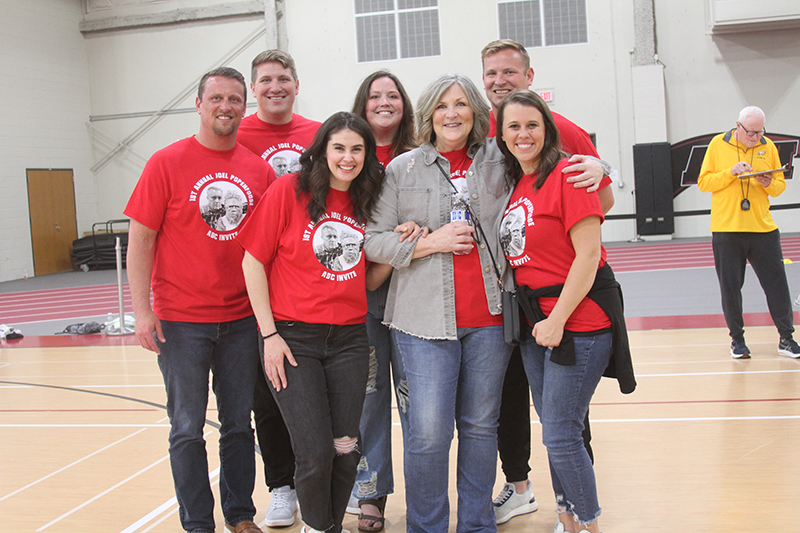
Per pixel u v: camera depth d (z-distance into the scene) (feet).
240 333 7.87
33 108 46.29
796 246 35.37
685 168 43.24
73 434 12.44
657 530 7.71
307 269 6.95
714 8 40.01
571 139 8.46
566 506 7.42
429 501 7.27
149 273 7.55
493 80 9.00
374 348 8.13
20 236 45.29
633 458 9.94
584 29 43.14
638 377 14.28
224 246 7.66
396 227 7.20
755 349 15.93
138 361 18.75
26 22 45.78
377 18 45.01
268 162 9.24
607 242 44.34
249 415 8.03
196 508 7.37
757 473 9.09
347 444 7.11
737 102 42.14
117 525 8.53
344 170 6.81
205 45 48.26
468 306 7.14
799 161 41.75
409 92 45.16
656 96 42.42
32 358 19.97
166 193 7.50
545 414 7.01
